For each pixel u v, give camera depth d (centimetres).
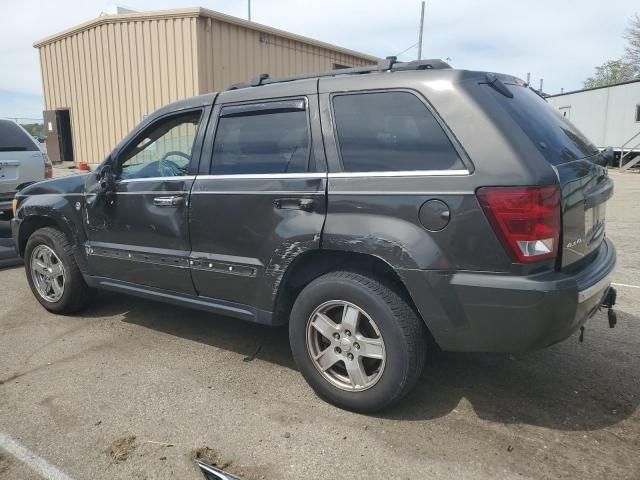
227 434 286
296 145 319
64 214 441
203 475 254
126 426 294
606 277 291
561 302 253
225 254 346
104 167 413
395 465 259
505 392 329
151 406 315
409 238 272
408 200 274
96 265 429
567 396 323
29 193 484
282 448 274
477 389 333
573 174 276
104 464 262
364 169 292
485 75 290
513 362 369
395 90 291
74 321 459
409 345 283
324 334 310
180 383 344
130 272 405
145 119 403
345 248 291
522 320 255
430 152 275
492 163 258
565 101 2473
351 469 257
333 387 310
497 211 254
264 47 1411
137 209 390
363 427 292
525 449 271
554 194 254
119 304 501
